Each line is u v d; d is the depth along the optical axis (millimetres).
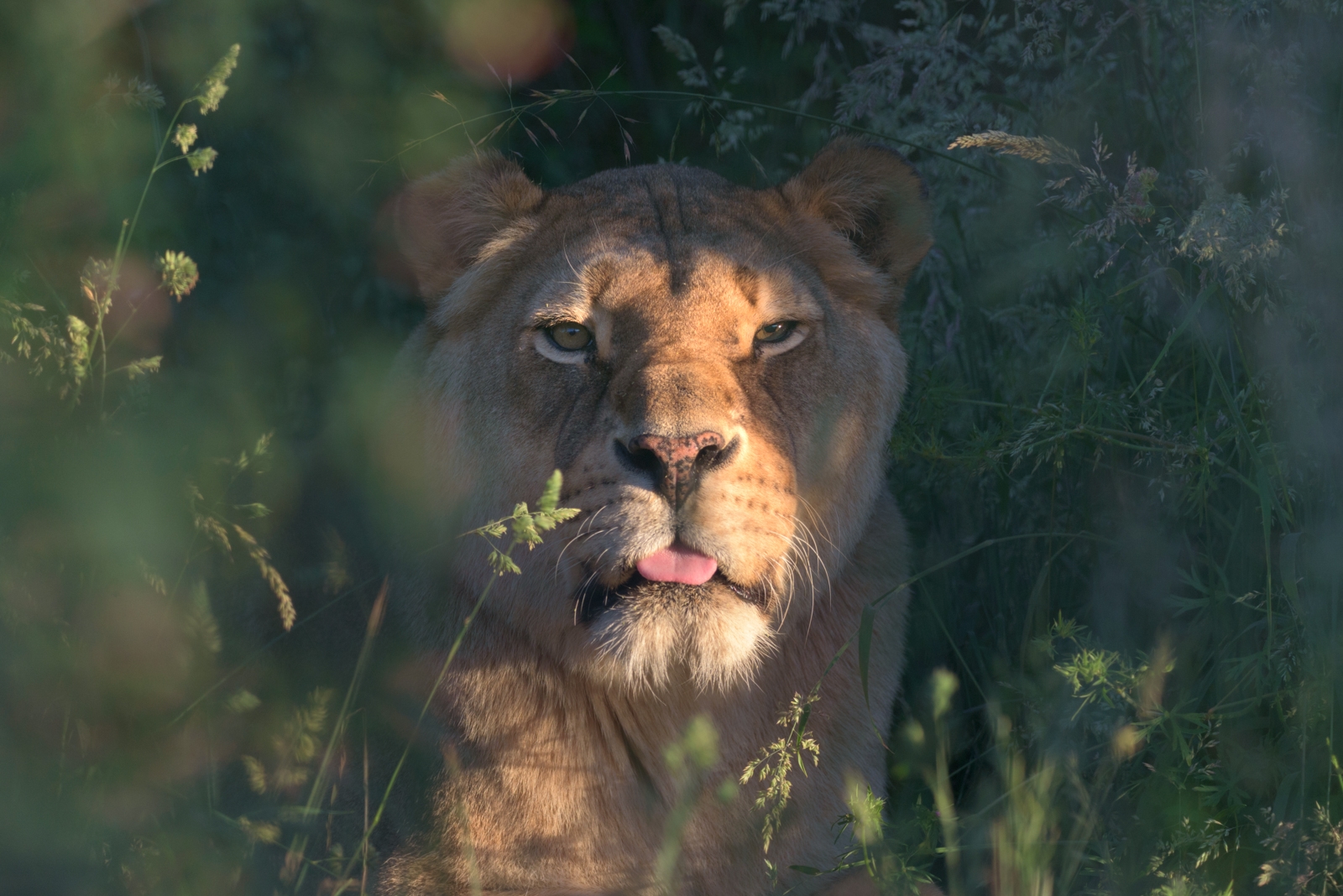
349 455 6793
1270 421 5934
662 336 5566
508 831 5785
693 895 5859
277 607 6867
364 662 5930
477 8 9266
